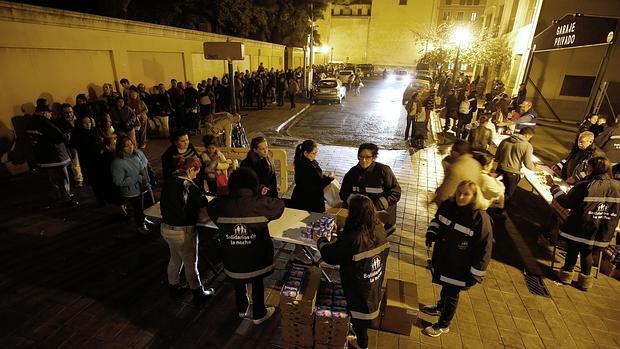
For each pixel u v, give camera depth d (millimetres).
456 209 3004
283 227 3680
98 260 4539
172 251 3543
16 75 7145
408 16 50531
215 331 3457
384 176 3928
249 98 16953
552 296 4125
